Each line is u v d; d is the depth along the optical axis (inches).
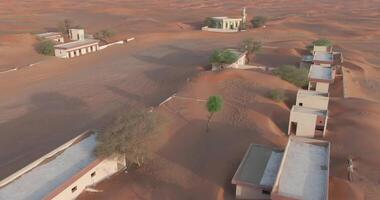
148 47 3171.8
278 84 1926.7
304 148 1134.4
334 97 1882.4
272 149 1196.5
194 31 3875.5
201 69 2317.9
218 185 1104.2
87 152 1195.3
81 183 1084.5
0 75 2306.8
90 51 2999.5
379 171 1138.7
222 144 1334.9
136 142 1195.9
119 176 1184.8
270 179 1037.2
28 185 1029.2
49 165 1123.3
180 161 1243.8
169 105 1685.5
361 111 1593.3
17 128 1589.6
